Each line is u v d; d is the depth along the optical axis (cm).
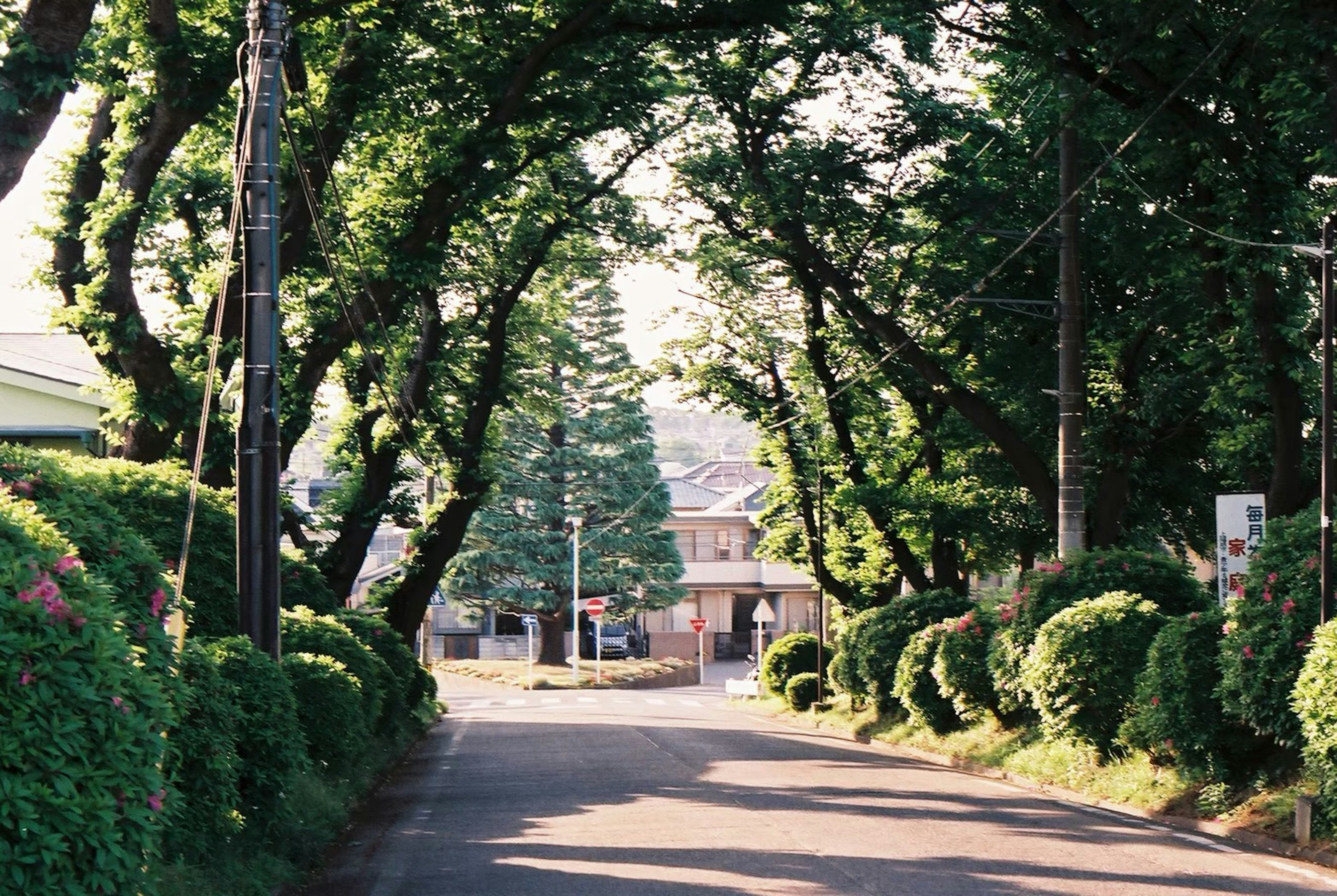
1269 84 1652
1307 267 1886
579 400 6475
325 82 2183
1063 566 1942
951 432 2972
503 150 2334
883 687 2761
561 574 6406
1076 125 2008
